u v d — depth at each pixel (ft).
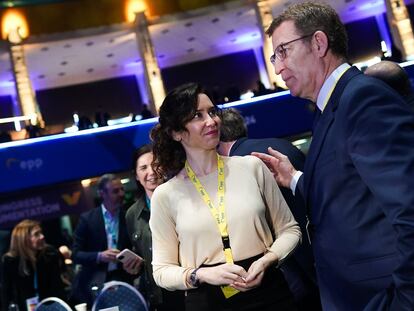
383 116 4.46
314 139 5.25
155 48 69.82
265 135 29.35
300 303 8.45
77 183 35.40
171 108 6.42
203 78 74.33
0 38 58.13
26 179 27.66
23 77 58.23
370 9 68.90
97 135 28.63
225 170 6.49
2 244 21.94
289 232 6.47
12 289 15.53
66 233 39.42
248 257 6.14
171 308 9.91
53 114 71.10
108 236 13.78
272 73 60.75
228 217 6.19
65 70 69.10
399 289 4.18
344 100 4.89
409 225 4.09
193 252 6.27
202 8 61.67
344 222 4.94
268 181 6.57
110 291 10.23
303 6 5.49
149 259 10.48
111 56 67.97
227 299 6.05
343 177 4.90
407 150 4.27
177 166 6.67
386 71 8.51
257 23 63.62
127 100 73.10
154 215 6.60
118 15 60.54
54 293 15.92
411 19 68.03
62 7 59.16
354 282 4.95
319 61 5.35
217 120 6.50
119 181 13.93
